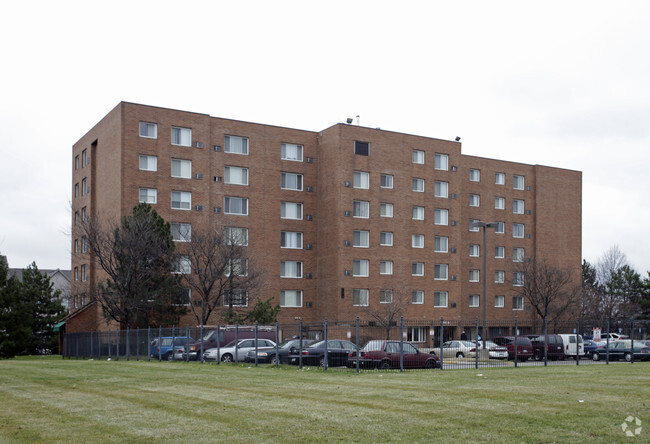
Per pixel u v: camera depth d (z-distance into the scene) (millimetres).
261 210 58375
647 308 74812
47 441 11969
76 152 64750
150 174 53406
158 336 37219
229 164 57250
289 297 59375
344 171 59094
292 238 59938
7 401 17438
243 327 38750
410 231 62406
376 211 60531
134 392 19250
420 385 20062
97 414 14898
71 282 64812
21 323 53750
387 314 54875
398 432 12312
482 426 12773
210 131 56500
